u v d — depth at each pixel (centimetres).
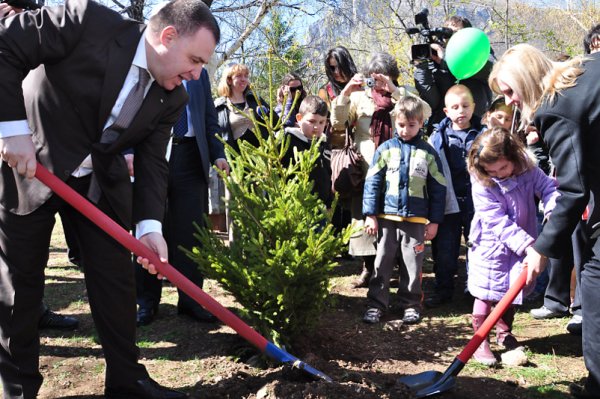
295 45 1227
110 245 266
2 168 252
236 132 517
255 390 279
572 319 397
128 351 277
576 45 1370
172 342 365
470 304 459
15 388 261
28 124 248
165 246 262
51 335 373
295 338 348
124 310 272
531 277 285
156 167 273
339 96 482
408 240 421
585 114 240
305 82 1346
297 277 316
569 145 244
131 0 1091
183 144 400
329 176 494
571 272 430
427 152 427
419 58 516
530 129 478
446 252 460
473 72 458
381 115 473
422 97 521
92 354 346
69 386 303
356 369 326
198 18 240
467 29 451
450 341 378
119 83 243
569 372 331
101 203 265
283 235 336
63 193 245
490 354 343
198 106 407
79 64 240
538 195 361
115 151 252
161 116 264
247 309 330
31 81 248
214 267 326
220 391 282
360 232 481
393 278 533
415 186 418
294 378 279
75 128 247
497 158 344
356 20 1359
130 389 277
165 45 242
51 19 235
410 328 402
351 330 392
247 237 341
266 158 357
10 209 252
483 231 359
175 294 473
